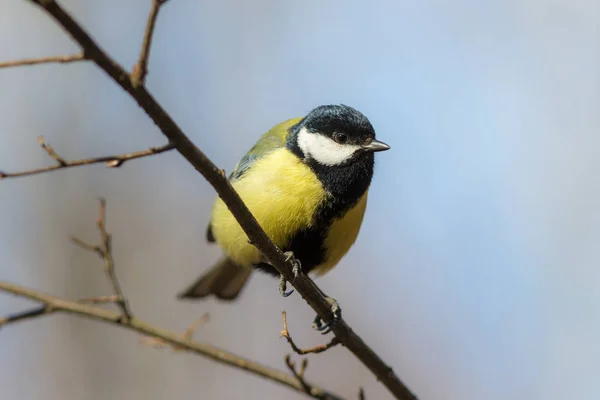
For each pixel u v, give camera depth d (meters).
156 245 13.04
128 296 12.61
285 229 7.43
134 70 4.51
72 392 11.66
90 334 12.09
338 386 12.40
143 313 12.55
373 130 7.68
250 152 8.18
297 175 7.39
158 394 11.84
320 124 7.57
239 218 5.82
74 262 12.61
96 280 12.55
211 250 13.05
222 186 5.47
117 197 13.16
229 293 10.01
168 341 7.46
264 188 7.39
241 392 12.11
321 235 7.56
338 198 7.46
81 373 11.80
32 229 12.66
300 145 7.53
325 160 7.47
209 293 10.01
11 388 11.54
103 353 12.03
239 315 12.96
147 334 7.42
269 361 12.61
